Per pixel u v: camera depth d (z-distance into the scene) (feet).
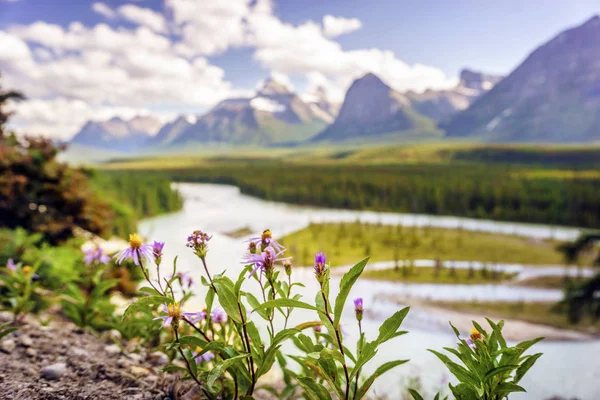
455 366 7.55
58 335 15.19
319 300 7.33
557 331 94.38
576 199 323.78
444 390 21.76
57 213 54.24
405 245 201.98
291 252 166.71
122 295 27.73
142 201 273.13
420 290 128.67
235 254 105.09
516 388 7.01
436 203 351.46
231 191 522.47
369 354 7.18
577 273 137.90
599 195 316.81
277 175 560.20
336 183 421.59
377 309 101.30
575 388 46.01
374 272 149.59
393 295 121.29
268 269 7.79
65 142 60.39
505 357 7.39
